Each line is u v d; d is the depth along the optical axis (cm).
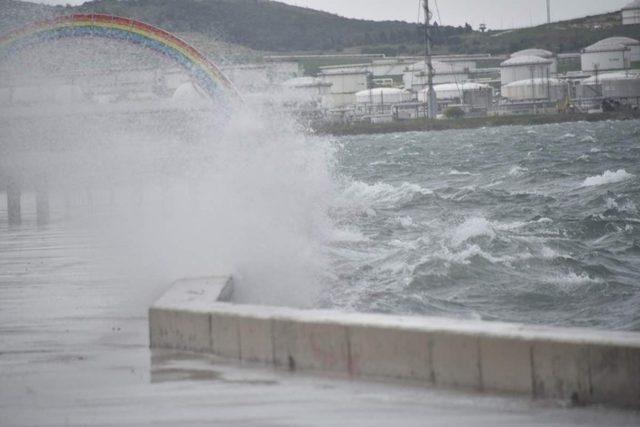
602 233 7550
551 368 1969
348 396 2044
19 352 2734
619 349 1888
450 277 5188
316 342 2314
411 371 2158
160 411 1984
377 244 6444
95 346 2775
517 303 4684
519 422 1791
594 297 4781
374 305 4344
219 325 2534
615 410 1861
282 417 1895
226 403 2028
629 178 13862
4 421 1967
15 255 5709
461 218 9194
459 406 1927
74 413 2005
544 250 6216
